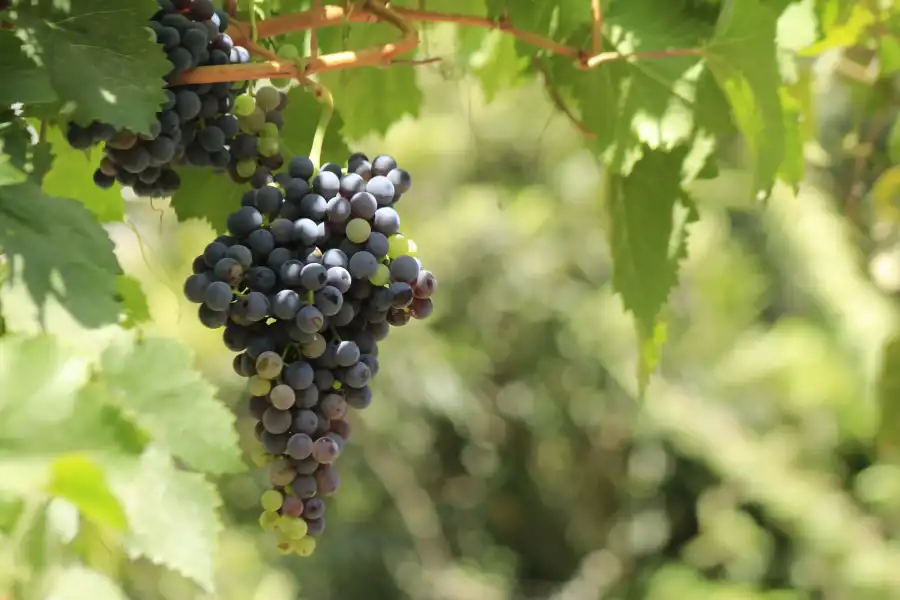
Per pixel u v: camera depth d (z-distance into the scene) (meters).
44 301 1.29
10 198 1.31
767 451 5.27
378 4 1.49
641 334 1.63
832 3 1.63
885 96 1.92
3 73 1.35
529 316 5.58
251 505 4.87
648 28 1.57
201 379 1.32
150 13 1.38
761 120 1.54
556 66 1.59
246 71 1.41
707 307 5.34
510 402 5.86
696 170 1.59
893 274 2.31
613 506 6.13
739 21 1.53
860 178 2.17
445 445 5.95
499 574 5.96
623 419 5.73
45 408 1.26
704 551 5.69
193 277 1.37
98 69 1.36
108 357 1.30
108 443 1.26
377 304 1.39
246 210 1.38
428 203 5.48
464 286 5.52
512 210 5.45
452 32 1.74
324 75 1.61
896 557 4.71
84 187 1.51
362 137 1.67
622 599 5.94
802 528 5.05
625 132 1.57
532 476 6.12
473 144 1.78
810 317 5.30
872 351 4.50
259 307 1.36
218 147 1.42
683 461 6.03
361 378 1.39
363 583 5.49
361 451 5.28
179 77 1.40
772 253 5.50
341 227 1.39
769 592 5.36
